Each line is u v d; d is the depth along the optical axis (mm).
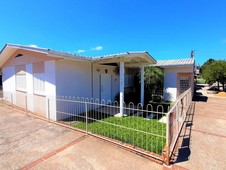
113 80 10656
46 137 4508
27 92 8305
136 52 6555
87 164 3064
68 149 3725
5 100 10953
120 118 6750
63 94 6855
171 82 12602
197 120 6234
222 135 4578
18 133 4855
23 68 8555
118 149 3701
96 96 9031
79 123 5941
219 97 14148
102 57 7020
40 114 7363
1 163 3135
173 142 3572
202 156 3326
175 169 2855
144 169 2871
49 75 6754
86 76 8227
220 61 18125
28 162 3166
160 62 13648
